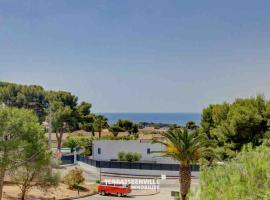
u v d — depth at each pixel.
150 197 44.69
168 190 49.25
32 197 39.28
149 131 113.31
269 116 49.78
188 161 35.44
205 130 59.84
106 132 103.44
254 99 53.09
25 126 32.75
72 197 42.59
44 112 95.06
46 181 38.19
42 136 35.62
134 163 60.41
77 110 94.06
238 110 51.62
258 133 50.06
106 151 65.94
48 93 97.00
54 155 40.41
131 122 101.31
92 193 45.81
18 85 98.69
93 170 62.38
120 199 42.91
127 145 65.12
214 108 59.38
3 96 96.06
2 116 31.72
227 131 51.25
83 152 75.62
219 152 49.84
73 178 46.84
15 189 40.38
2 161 31.06
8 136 32.38
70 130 92.62
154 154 64.06
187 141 35.28
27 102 96.50
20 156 32.88
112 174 60.34
